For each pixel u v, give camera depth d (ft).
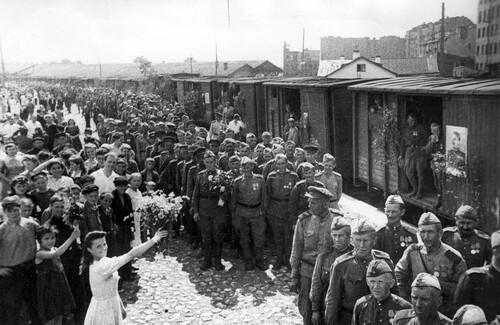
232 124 60.44
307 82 49.60
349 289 15.23
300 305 19.48
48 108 144.15
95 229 23.03
